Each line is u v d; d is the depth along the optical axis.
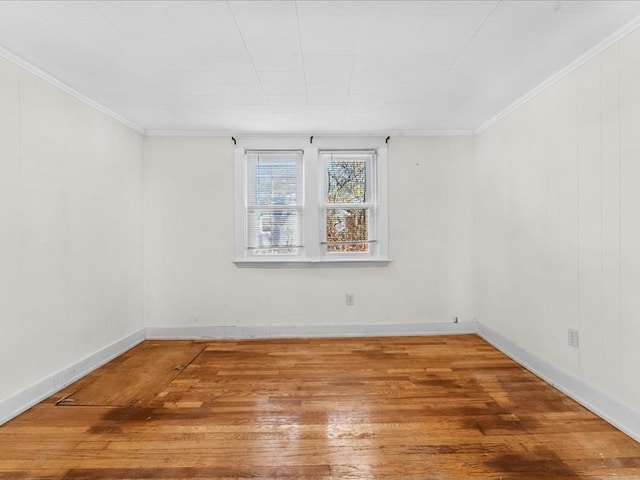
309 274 3.68
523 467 1.59
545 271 2.54
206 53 2.07
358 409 2.12
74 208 2.61
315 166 3.68
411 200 3.70
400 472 1.57
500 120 3.15
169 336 3.63
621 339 1.88
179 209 3.64
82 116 2.71
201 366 2.85
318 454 1.70
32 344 2.22
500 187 3.18
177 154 3.63
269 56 2.11
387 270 3.70
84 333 2.71
